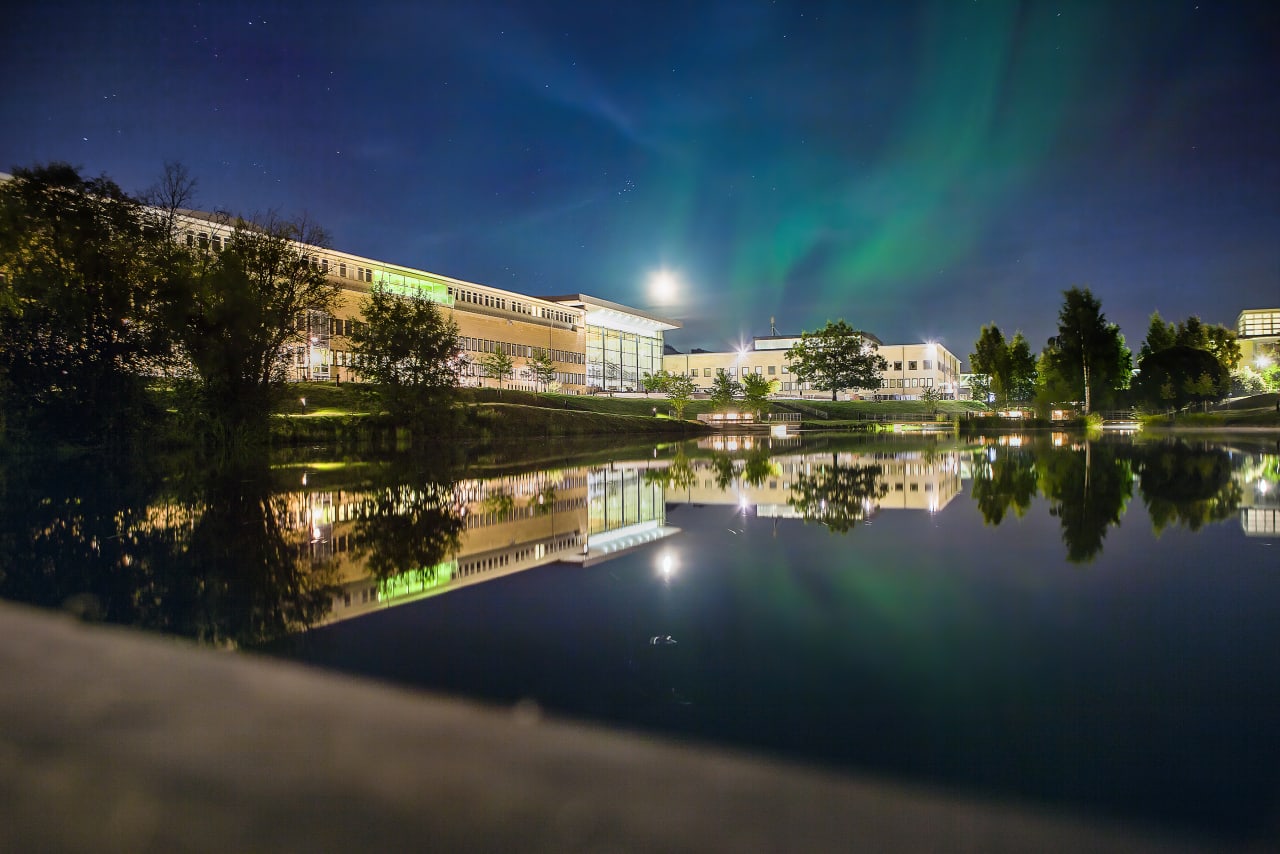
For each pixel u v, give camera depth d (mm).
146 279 20609
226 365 21859
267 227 23547
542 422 40875
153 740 1805
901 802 1420
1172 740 1699
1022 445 20938
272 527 6109
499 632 2773
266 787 1554
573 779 1547
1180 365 45469
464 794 1495
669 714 1902
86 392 20016
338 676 2279
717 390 56062
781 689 2092
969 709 1918
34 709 2027
